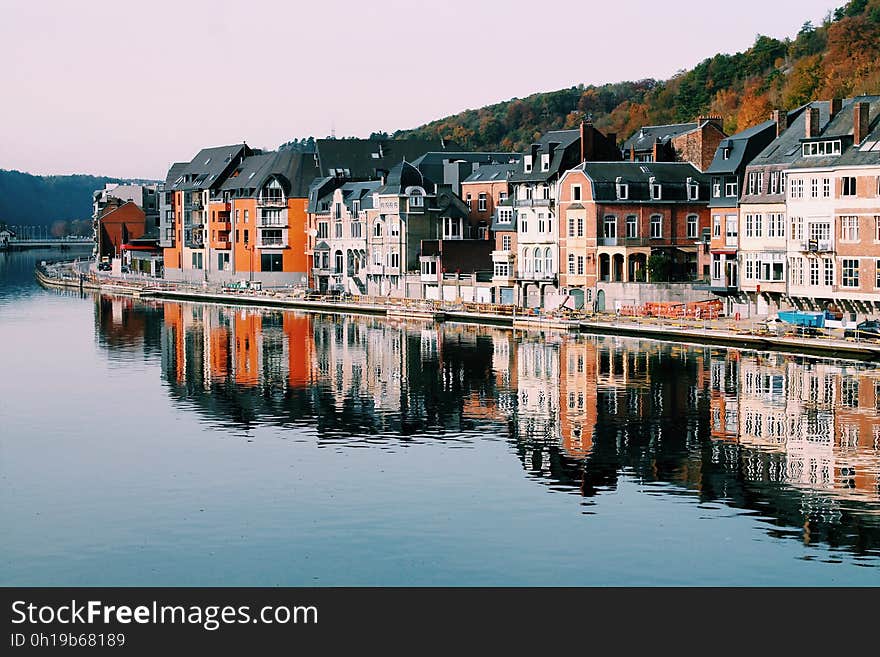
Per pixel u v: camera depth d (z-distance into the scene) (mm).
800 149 121688
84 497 64750
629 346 115312
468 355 113438
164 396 94562
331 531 58688
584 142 154125
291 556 55625
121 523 60281
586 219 143500
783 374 95750
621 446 74500
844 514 60375
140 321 154750
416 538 57656
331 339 130250
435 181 189375
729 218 129250
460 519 60188
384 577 53375
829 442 74188
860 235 111188
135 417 85875
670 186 144125
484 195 176750
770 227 123062
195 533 58750
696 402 86312
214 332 139875
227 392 96125
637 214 143250
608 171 144000
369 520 60219
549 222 150000
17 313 167875
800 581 52344
